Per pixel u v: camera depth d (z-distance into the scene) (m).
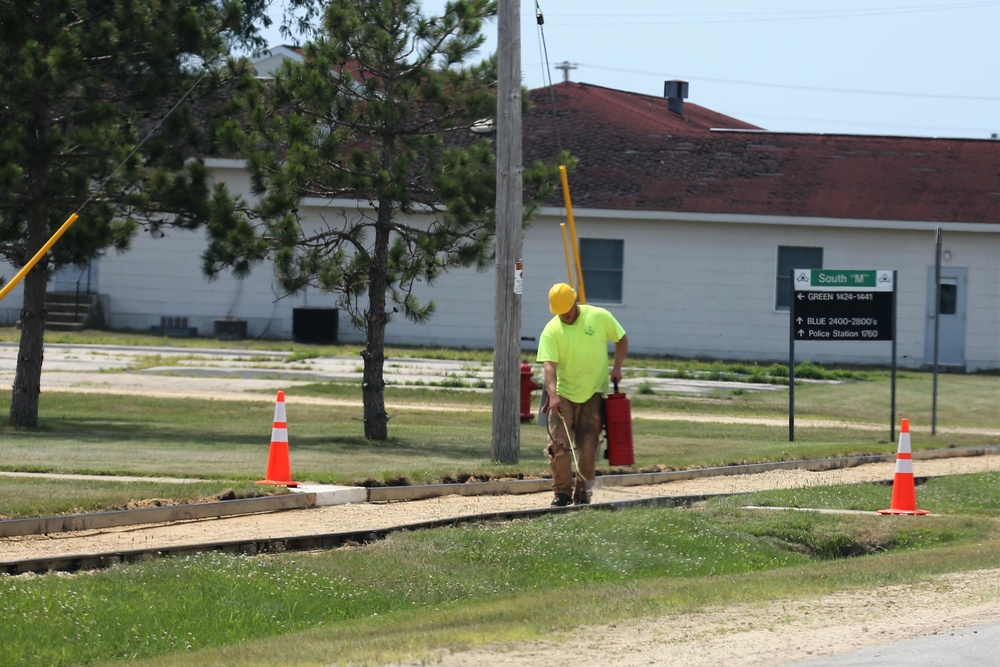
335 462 34.47
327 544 23.48
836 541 25.88
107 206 41.97
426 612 19.06
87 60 41.03
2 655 16.30
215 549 22.19
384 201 41.53
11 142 39.19
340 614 19.66
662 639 16.09
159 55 41.16
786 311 81.88
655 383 65.81
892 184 84.31
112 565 20.86
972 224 80.00
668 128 92.00
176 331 86.44
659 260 82.44
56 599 18.39
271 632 18.50
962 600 18.62
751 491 31.55
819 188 84.00
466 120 43.50
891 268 81.12
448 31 42.50
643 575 23.12
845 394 62.59
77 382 58.19
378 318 42.94
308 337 84.12
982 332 80.94
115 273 87.19
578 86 98.88
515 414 36.56
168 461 32.66
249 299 86.38
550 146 89.75
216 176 81.69
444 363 73.19
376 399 42.78
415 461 35.53
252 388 58.12
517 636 16.27
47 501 24.66
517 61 37.41
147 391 55.53
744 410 56.28
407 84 42.53
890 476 35.31
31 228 42.25
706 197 82.69
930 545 26.17
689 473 34.19
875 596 18.95
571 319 27.80
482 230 42.25
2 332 80.56
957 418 55.06
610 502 28.53
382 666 14.70
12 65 40.62
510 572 22.58
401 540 23.62
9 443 36.31
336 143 41.25
